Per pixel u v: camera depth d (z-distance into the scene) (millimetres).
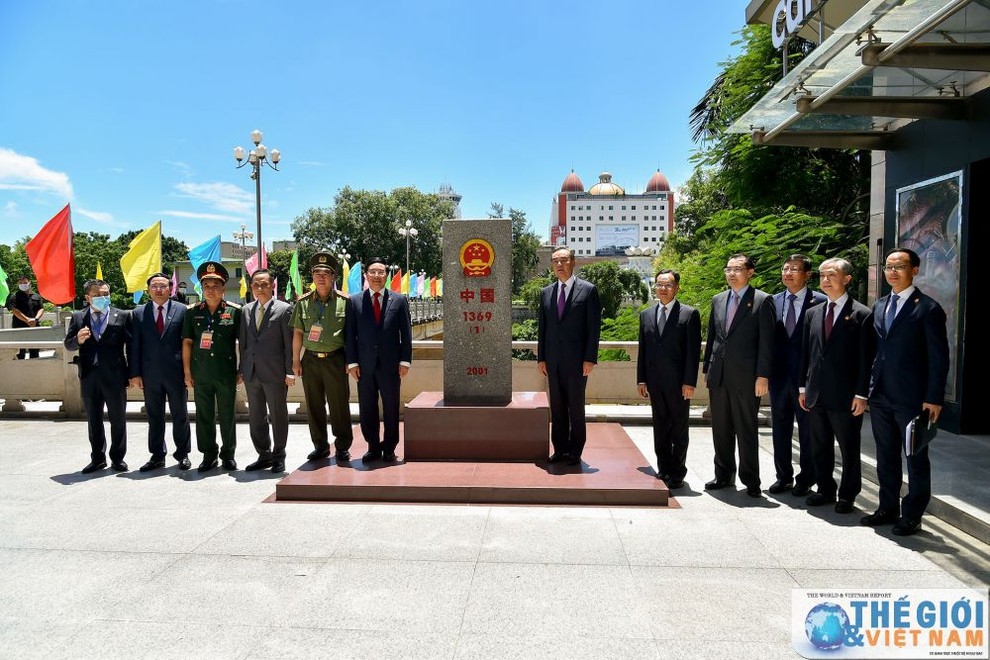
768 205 10500
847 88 5832
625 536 3887
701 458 5938
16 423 7695
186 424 5668
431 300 36031
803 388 4488
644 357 5113
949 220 6090
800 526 4066
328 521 4180
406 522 4148
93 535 3967
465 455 5332
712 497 4715
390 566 3463
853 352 4277
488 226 5492
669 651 2623
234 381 5543
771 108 6207
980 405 5871
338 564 3496
